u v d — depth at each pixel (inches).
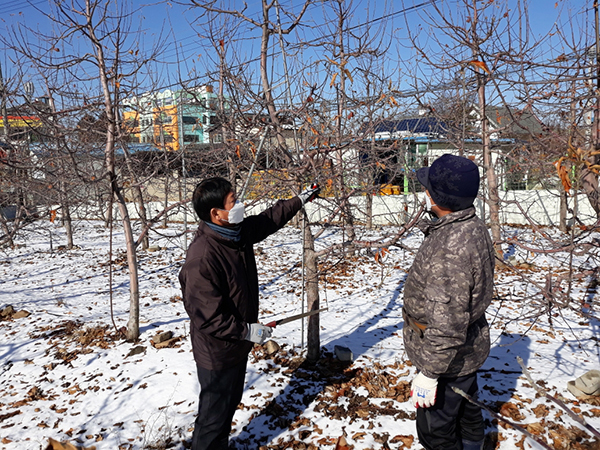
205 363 88.7
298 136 143.0
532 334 176.4
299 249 415.8
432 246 73.3
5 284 314.3
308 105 130.1
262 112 138.9
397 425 113.0
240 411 123.7
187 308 85.0
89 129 181.5
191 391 137.1
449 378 78.6
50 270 356.8
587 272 109.4
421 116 261.9
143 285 296.7
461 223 71.7
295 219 542.9
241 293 89.2
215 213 83.7
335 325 201.8
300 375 144.3
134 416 125.6
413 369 147.2
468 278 68.6
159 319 213.9
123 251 426.3
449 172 70.7
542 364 146.6
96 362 164.1
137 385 143.8
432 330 69.9
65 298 266.2
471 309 71.7
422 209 111.4
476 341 77.1
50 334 198.1
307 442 108.4
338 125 140.6
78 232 570.6
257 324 88.0
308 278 152.0
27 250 450.3
